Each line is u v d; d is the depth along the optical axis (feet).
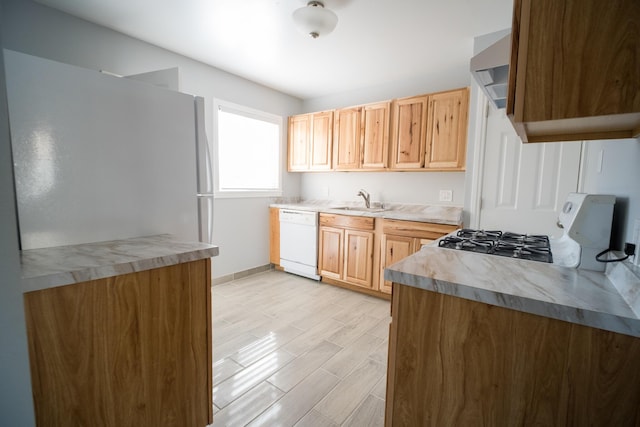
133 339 3.58
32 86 3.81
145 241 4.66
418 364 3.15
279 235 12.35
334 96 12.87
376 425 4.66
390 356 3.32
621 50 2.30
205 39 8.07
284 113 12.96
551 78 2.54
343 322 8.11
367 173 12.09
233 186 11.32
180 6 6.53
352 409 4.99
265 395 5.28
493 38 7.52
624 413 2.29
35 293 2.85
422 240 8.89
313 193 13.76
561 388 2.49
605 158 4.52
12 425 2.05
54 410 3.01
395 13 6.66
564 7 2.46
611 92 2.36
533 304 2.47
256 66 9.93
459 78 9.86
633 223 3.12
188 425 4.23
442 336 2.99
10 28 6.15
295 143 12.93
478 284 2.79
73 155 4.20
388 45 8.26
